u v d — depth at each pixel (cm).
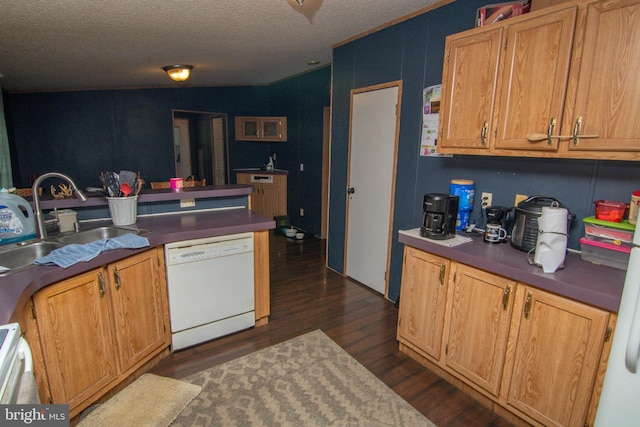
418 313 222
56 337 159
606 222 166
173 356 231
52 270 154
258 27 289
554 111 166
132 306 200
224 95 637
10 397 84
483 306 182
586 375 146
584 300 142
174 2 229
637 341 108
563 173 195
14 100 555
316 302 317
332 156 385
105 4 227
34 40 297
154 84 577
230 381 207
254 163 677
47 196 242
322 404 190
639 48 138
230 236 241
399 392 201
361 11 264
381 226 326
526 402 169
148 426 173
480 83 196
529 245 187
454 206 212
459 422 180
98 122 582
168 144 621
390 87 300
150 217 262
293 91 568
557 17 160
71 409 169
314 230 555
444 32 249
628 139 145
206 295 239
